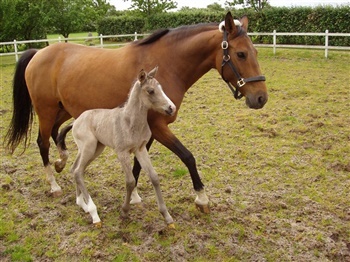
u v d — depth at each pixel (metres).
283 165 5.13
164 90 3.74
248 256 3.28
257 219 3.83
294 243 3.45
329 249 3.35
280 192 4.41
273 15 17.81
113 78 3.83
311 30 16.89
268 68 12.61
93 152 3.65
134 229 3.69
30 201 4.30
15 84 4.62
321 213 3.94
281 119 7.10
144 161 3.55
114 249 3.39
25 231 3.72
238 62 3.58
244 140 6.13
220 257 3.28
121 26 24.59
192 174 3.80
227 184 4.64
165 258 3.28
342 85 9.67
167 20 21.67
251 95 3.59
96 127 3.58
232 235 3.57
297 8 17.17
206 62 3.82
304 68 12.33
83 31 33.91
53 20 21.47
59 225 3.80
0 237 3.64
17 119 4.69
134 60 3.82
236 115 7.56
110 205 4.18
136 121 3.34
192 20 20.81
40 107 4.37
